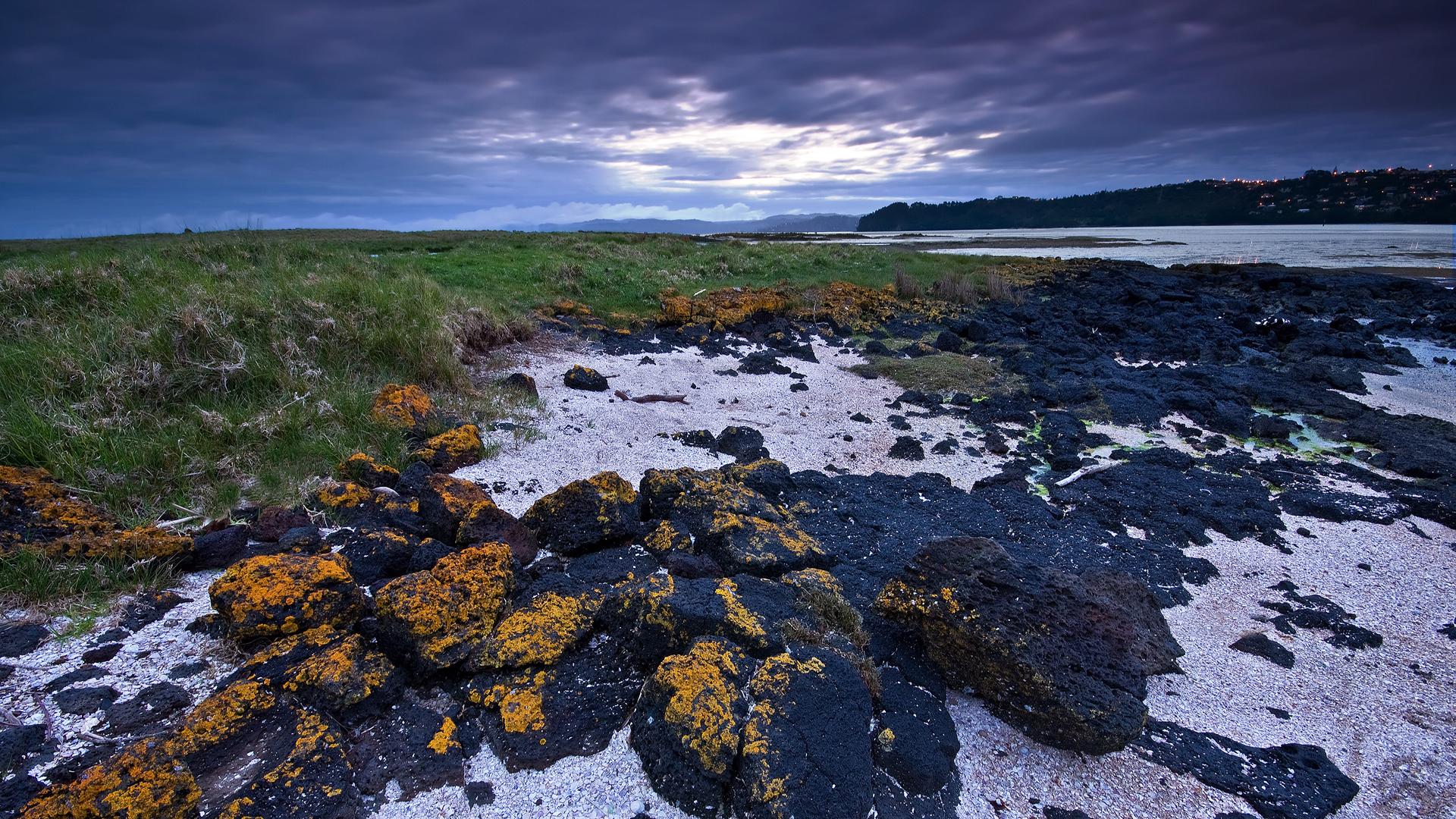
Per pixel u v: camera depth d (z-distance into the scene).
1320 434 8.20
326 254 12.12
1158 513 5.66
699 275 16.30
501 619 3.42
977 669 3.20
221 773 2.53
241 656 3.11
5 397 5.12
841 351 11.14
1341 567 4.98
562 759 2.81
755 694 2.88
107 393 5.30
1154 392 9.54
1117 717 2.96
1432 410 9.33
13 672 2.90
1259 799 2.89
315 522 4.42
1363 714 3.47
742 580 3.72
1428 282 21.22
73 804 2.19
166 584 3.64
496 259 15.37
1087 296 18.19
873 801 2.69
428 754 2.77
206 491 4.56
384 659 3.06
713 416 7.74
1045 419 8.22
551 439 6.40
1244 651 3.92
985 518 5.26
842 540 4.65
